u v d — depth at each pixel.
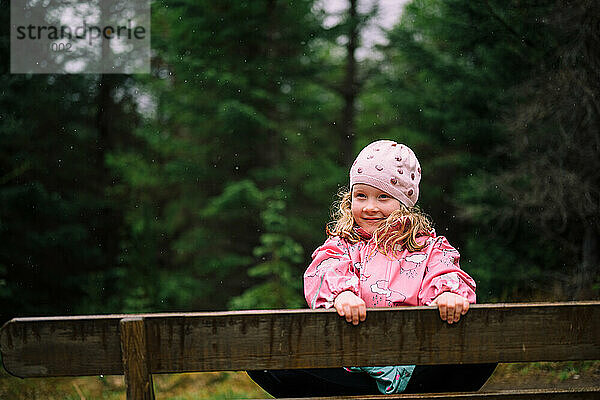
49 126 10.61
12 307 9.71
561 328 2.02
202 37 11.11
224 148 12.15
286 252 9.99
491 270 8.64
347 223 2.60
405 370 2.33
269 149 12.48
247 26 11.06
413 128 10.97
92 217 11.23
